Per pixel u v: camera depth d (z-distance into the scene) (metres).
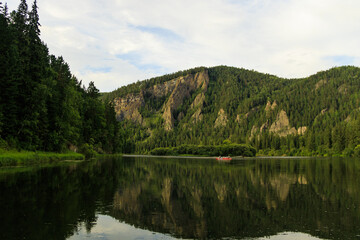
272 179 39.84
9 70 49.72
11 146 50.59
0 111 48.69
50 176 34.34
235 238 14.37
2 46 50.28
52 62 75.69
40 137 59.66
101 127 100.12
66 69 81.25
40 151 58.94
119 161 81.62
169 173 48.72
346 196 26.14
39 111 56.19
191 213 19.45
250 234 15.05
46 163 53.34
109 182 32.84
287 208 21.14
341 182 36.38
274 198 25.14
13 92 50.28
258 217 18.53
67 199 21.94
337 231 15.70
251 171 54.19
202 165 76.06
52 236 13.52
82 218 16.91
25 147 53.91
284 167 66.69
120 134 138.12
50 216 16.91
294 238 14.48
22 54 55.66
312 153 187.25
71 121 70.94
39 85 53.75
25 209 18.27
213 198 25.05
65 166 49.09
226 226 16.48
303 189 30.33
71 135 72.00
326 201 23.84
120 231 14.95
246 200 24.17
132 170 51.28
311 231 15.63
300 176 44.16
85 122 86.38
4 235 13.28
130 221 16.94
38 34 58.66
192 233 15.09
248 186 32.59
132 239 13.86
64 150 69.00
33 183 28.44
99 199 22.75
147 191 28.00
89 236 13.83
